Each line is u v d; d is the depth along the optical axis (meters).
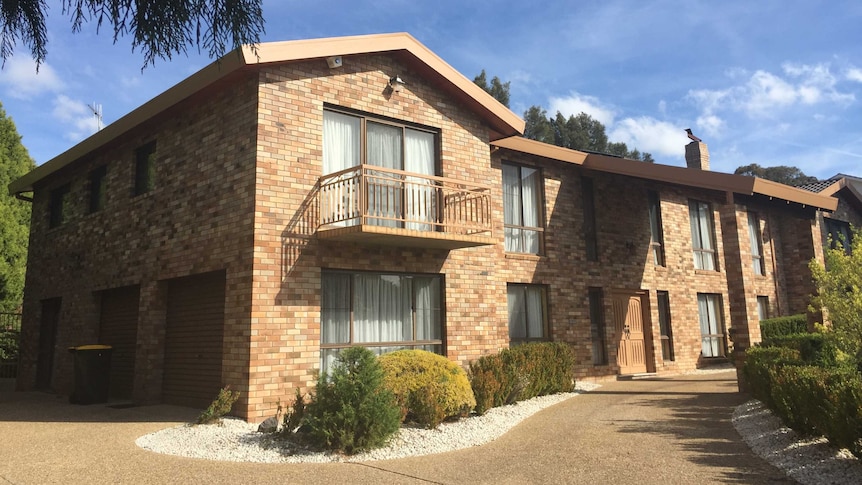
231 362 9.17
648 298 16.06
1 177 27.39
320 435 7.01
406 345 10.85
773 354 9.21
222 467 6.34
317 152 9.99
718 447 7.01
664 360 16.22
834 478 5.56
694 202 18.28
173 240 11.01
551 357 12.09
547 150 14.09
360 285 10.52
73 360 12.58
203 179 10.47
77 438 7.93
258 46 9.17
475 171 12.21
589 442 7.45
